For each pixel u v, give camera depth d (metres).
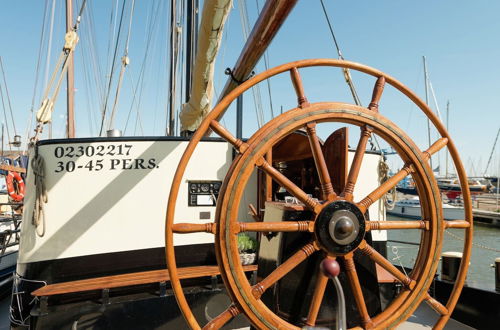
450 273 3.61
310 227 1.87
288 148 3.93
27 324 2.90
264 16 2.42
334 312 2.06
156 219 3.33
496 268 3.16
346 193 1.96
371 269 2.16
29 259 2.99
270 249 2.28
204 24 2.98
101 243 3.16
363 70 2.10
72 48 3.86
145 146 3.35
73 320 2.76
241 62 3.25
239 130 5.16
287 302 2.04
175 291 1.78
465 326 3.23
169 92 8.55
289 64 1.95
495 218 20.09
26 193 3.18
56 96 3.65
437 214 2.05
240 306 1.79
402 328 3.11
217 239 1.79
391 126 2.02
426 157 2.08
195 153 3.51
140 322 2.88
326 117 1.94
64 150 3.17
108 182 3.23
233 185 1.80
